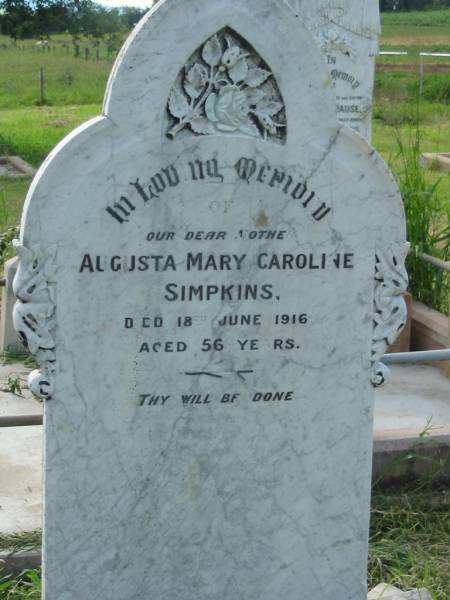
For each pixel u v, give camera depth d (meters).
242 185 2.10
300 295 2.17
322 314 2.19
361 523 2.30
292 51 2.07
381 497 2.77
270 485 2.24
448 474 2.88
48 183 2.03
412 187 4.27
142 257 2.09
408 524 2.67
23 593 2.34
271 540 2.27
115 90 2.02
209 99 2.06
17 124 9.81
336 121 2.12
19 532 2.59
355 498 2.29
